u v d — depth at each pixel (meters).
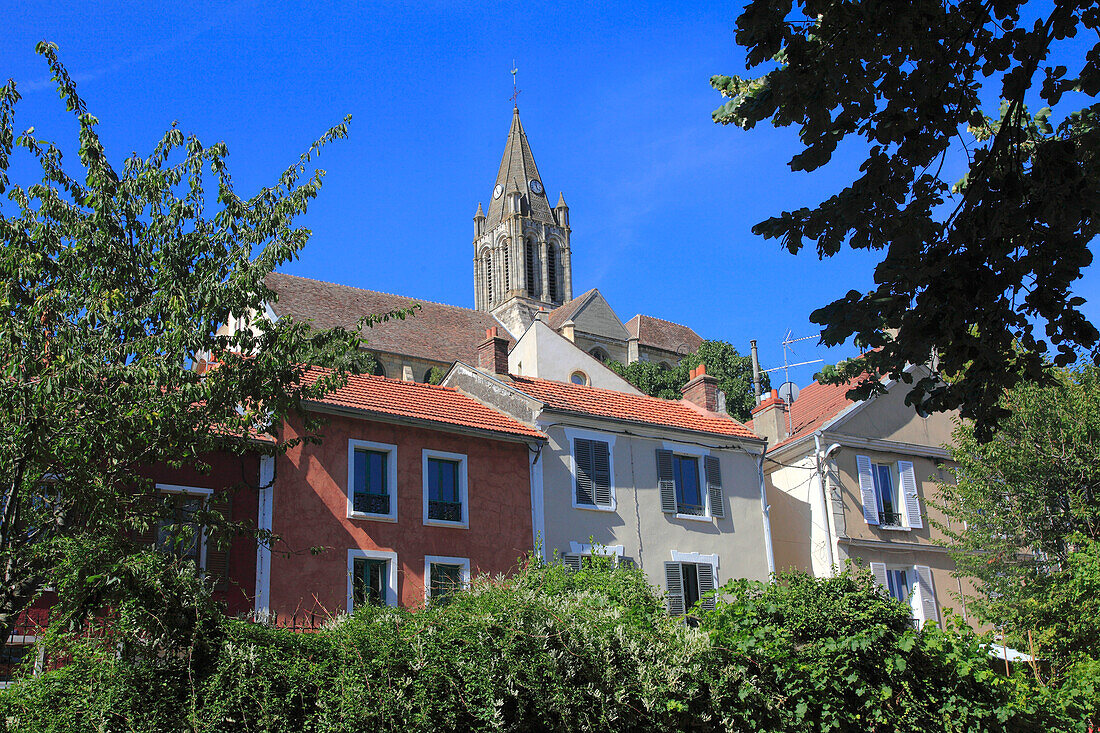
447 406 26.30
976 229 9.59
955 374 10.30
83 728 10.71
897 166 9.65
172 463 16.78
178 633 11.27
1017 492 24.95
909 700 14.05
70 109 16.33
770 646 14.19
